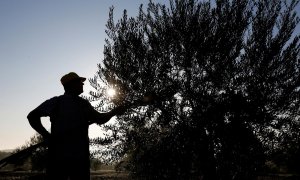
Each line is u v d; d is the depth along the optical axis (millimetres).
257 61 5973
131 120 6246
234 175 5973
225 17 6160
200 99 5945
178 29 6145
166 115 5945
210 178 5984
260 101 5805
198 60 6051
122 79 6359
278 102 5863
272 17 6168
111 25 6566
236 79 5922
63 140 3021
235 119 5691
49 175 2990
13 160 3008
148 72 6094
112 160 6598
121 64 6309
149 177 6129
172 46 6262
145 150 6152
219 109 5719
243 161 5891
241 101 5637
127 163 6500
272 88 5898
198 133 5930
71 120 3104
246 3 6234
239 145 5742
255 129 6008
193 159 6027
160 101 5738
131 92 6242
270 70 5934
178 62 6219
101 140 6520
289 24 6066
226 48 5906
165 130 6379
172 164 5957
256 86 5805
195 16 6160
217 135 5734
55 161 2982
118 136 6527
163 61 6230
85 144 3102
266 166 6156
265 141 5984
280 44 5926
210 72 5973
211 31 6148
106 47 6625
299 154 6133
